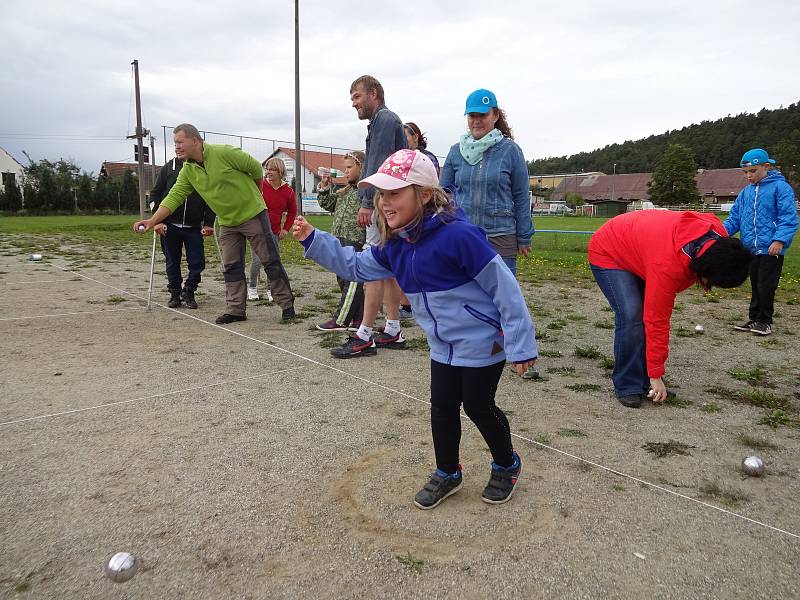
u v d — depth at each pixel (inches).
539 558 80.1
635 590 73.8
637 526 88.4
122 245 591.5
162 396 141.3
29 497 93.7
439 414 93.0
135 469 103.8
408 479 102.0
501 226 162.7
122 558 74.7
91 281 326.0
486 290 85.7
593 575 76.6
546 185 4143.7
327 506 92.8
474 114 159.6
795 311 275.3
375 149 174.9
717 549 82.8
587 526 88.2
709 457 113.0
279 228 271.9
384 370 166.2
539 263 478.3
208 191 213.9
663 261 129.8
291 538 84.0
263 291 310.2
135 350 182.7
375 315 182.1
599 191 3737.7
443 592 73.0
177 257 252.2
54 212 1897.1
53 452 110.0
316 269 422.9
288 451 112.3
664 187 3083.2
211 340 197.6
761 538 85.8
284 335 207.3
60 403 135.3
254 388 148.6
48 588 72.2
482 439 120.2
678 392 152.2
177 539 83.1
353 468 105.8
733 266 120.5
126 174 2105.1
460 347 88.8
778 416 132.7
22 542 81.7
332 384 152.9
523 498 96.3
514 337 84.5
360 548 81.9
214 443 115.3
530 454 112.7
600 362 178.9
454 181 172.7
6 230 825.5
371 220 178.4
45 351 179.2
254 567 77.3
